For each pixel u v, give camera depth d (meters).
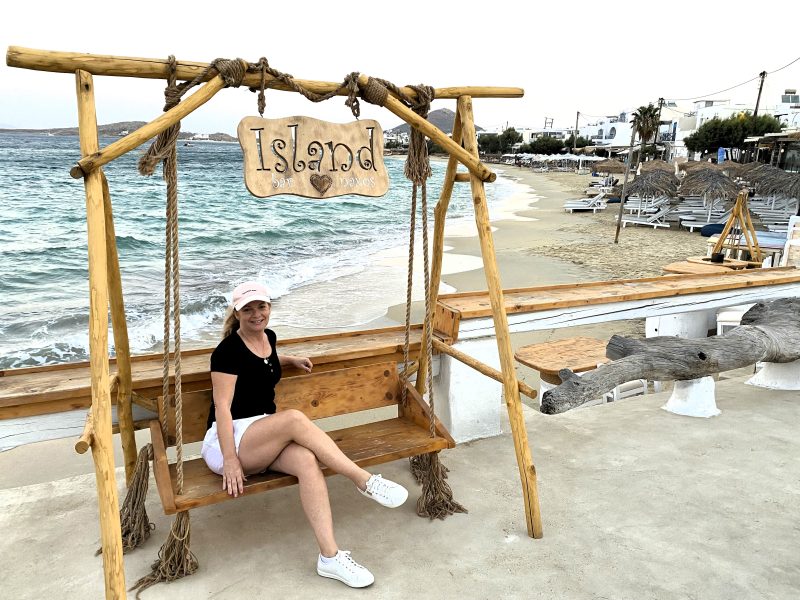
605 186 37.47
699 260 8.30
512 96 2.96
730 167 28.94
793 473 3.48
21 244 15.45
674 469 3.53
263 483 2.46
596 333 7.98
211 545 2.75
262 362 2.66
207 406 2.84
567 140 101.38
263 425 2.49
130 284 11.11
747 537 2.84
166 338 2.59
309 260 14.45
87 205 1.97
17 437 2.69
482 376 3.91
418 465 3.38
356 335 3.82
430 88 2.70
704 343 3.96
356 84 2.50
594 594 2.43
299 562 2.63
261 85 2.29
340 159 2.55
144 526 2.77
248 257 14.80
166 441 2.74
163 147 2.14
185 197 29.80
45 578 2.52
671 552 2.72
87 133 1.97
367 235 19.84
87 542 2.78
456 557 2.68
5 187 29.20
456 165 3.05
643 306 4.54
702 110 59.91
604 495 3.23
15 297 10.38
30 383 2.85
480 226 2.80
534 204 33.06
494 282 2.81
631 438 3.96
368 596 2.40
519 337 7.81
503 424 4.23
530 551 2.73
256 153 2.36
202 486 2.49
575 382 3.27
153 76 2.12
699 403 4.35
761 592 2.45
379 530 2.90
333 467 2.51
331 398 3.16
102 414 1.95
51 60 1.93
